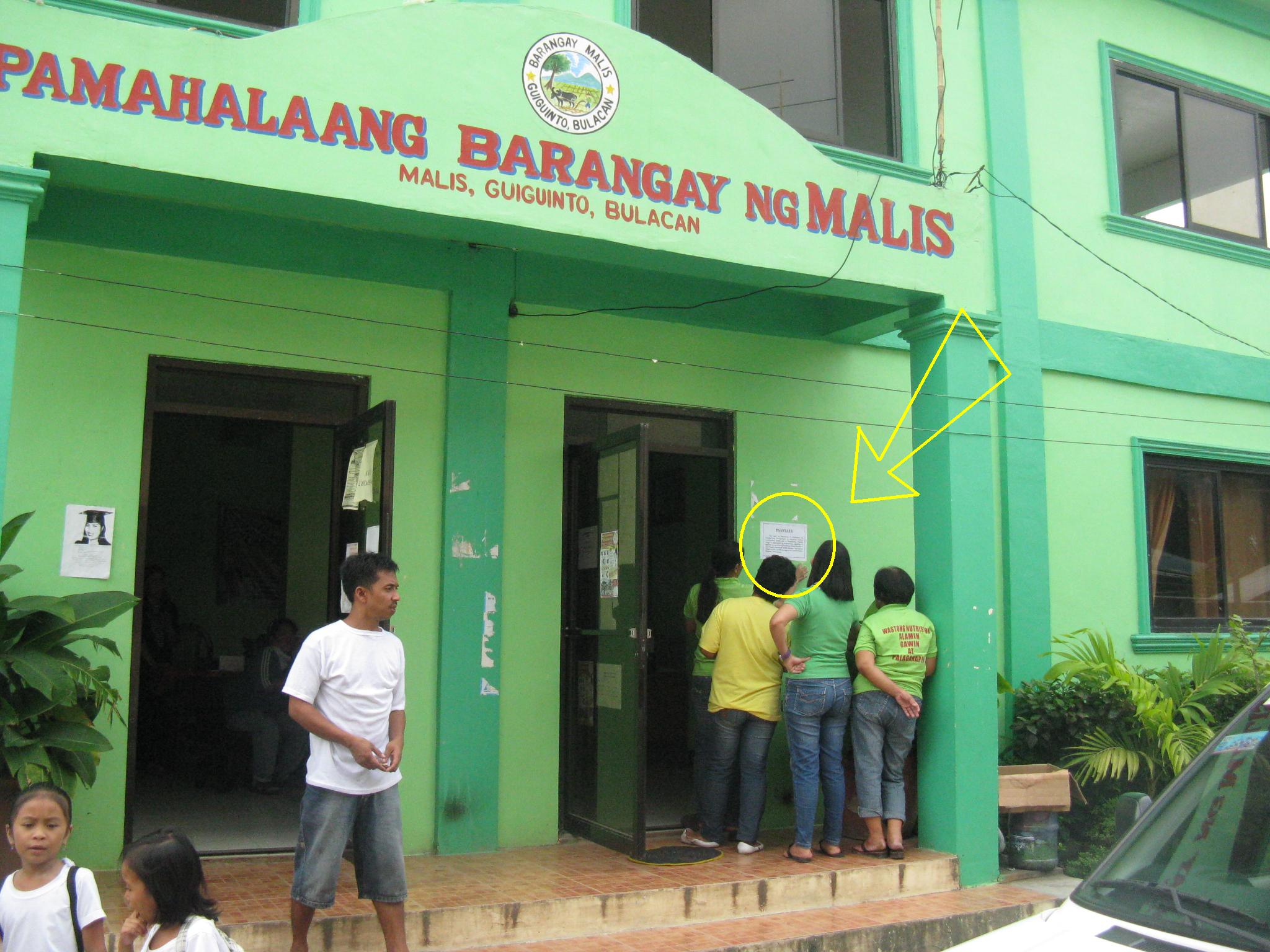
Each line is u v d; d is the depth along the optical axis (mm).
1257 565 9445
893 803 6270
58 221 5527
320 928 4738
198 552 9977
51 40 4570
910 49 8000
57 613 4629
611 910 5312
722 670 6277
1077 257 8633
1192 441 9016
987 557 6469
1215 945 2633
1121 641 8445
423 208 5148
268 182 4863
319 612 8102
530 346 6680
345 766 4285
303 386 6164
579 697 6602
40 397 5457
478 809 6180
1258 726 3275
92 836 5379
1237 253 9445
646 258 5836
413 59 5191
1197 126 9547
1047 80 8695
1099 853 6727
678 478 8352
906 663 6234
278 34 4945
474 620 6270
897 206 6398
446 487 6266
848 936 5383
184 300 5801
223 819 6641
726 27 7445
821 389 7605
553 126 5465
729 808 6746
